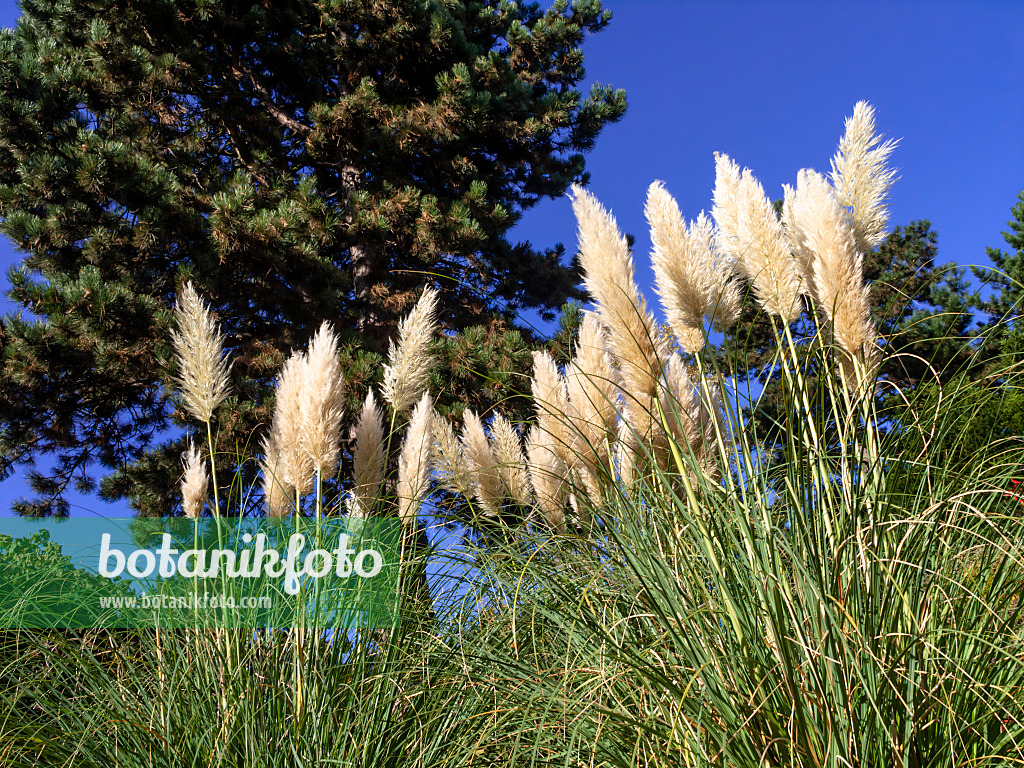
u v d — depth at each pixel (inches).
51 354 355.6
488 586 116.8
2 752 106.9
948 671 67.2
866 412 85.2
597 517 98.4
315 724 107.8
